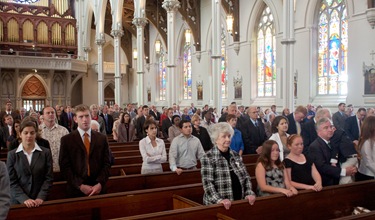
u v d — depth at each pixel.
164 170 8.60
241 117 10.44
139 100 25.23
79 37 36.66
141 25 24.64
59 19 36.16
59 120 15.34
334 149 5.81
